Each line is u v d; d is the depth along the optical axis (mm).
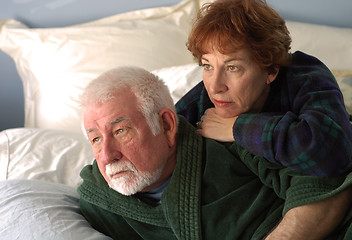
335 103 994
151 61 2164
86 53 2143
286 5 2412
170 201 1068
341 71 1975
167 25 2303
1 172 1443
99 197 1170
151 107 1051
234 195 1060
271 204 1059
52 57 2154
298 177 964
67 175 1480
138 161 1036
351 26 2414
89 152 1590
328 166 913
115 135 1030
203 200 1076
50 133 1643
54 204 1186
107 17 2412
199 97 1277
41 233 1060
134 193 1086
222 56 1007
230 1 1021
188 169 1095
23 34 2234
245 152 1070
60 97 2088
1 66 2479
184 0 2424
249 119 1025
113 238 1195
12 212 1121
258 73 1042
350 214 945
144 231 1140
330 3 2389
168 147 1105
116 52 2152
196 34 1030
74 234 1075
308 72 1087
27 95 2270
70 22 2465
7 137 1590
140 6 2469
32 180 1288
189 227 1058
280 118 988
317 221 929
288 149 932
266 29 1000
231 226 1046
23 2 2400
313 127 910
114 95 1032
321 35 2230
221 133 1105
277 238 955
